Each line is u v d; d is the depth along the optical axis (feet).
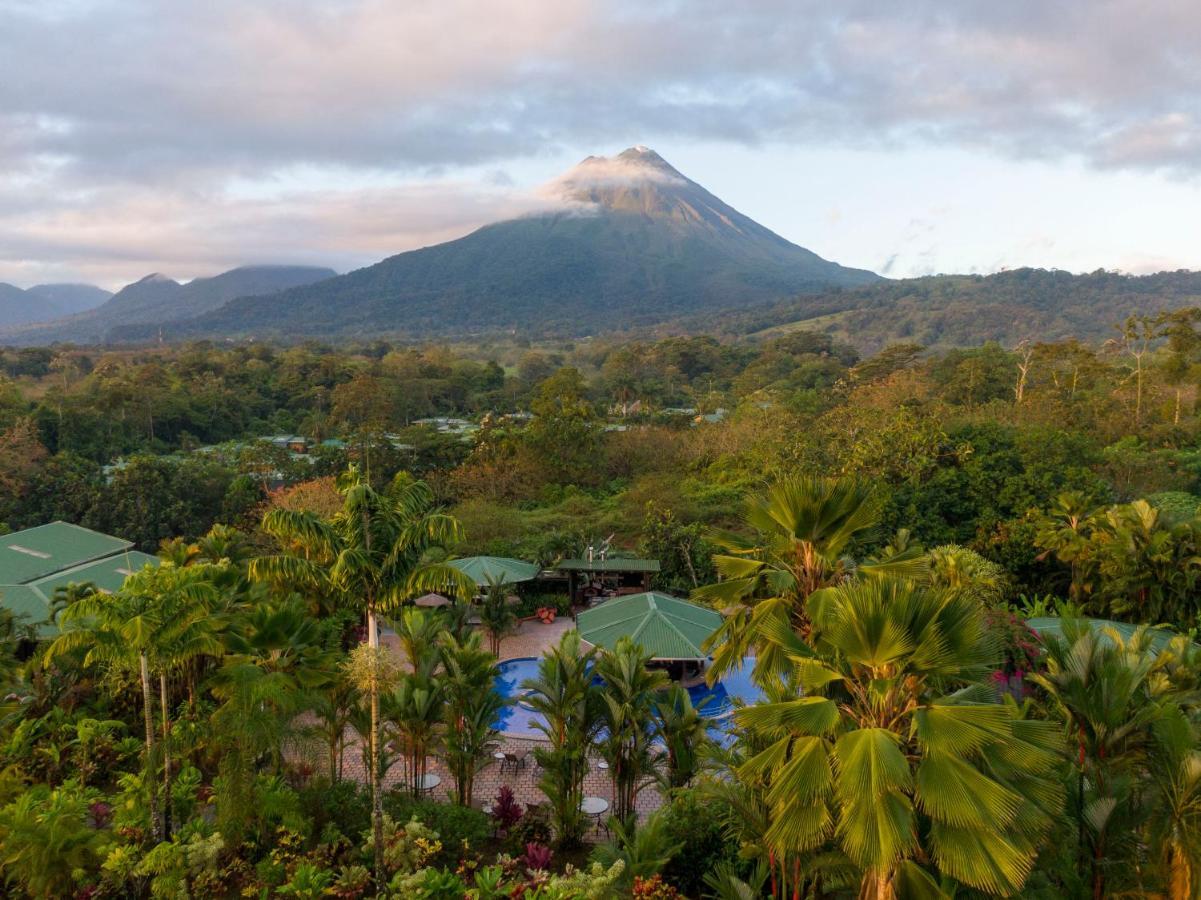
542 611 94.73
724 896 33.73
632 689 47.03
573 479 159.53
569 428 165.37
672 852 40.32
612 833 48.11
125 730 56.44
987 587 67.67
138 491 141.49
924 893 25.07
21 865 38.52
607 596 99.71
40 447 168.14
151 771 41.32
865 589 25.94
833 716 25.62
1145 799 30.35
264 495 151.94
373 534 41.34
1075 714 32.94
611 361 434.71
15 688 58.08
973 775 23.43
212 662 55.36
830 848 29.94
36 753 52.24
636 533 125.18
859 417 144.77
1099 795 30.89
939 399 194.59
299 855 43.75
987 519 96.84
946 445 109.70
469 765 49.57
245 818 42.70
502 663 81.30
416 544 41.09
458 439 201.77
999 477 102.58
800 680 28.86
